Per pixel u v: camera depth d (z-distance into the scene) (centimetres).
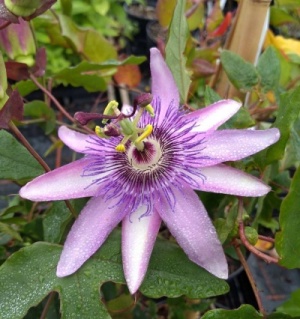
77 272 12
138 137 13
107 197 12
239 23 18
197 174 12
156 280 12
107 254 12
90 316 12
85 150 13
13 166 15
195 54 21
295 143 14
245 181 12
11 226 17
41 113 21
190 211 12
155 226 12
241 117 15
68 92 38
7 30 16
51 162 32
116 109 13
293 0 22
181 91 15
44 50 17
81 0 44
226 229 13
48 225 14
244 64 17
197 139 13
